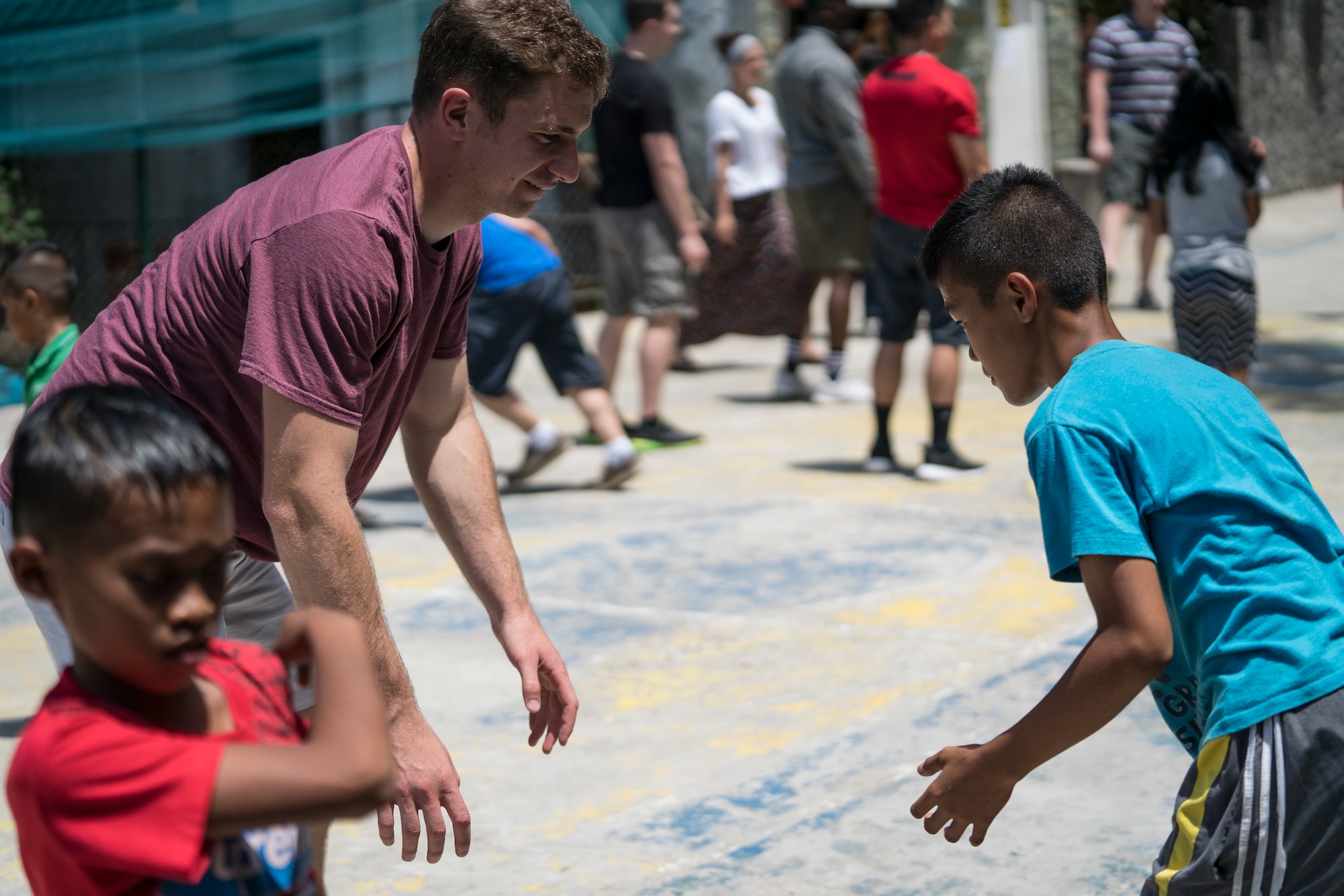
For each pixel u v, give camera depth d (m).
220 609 1.27
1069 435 1.93
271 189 2.21
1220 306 6.15
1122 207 10.92
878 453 6.62
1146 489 1.92
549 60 2.12
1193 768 1.95
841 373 8.60
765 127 9.17
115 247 11.12
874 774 3.38
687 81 11.98
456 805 2.12
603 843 3.09
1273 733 1.84
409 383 2.41
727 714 3.81
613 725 3.76
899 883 2.87
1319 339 9.61
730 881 2.90
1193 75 6.21
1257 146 6.15
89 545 1.19
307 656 1.34
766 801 3.27
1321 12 22.62
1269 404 7.50
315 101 8.80
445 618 4.71
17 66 8.63
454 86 2.15
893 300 6.45
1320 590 1.92
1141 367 2.00
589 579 5.04
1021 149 14.05
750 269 9.35
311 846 1.47
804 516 5.82
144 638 1.21
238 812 1.21
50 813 1.23
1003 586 4.82
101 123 8.63
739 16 12.26
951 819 2.02
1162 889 1.95
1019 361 2.14
